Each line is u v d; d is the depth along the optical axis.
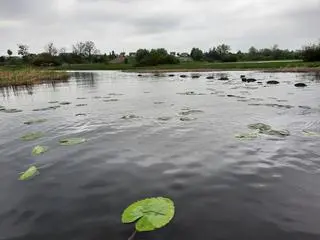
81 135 6.46
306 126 6.68
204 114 8.47
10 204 3.43
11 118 9.10
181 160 4.64
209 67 50.34
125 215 3.04
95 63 98.75
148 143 5.62
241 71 38.00
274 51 85.38
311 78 22.12
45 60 81.94
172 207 3.12
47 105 12.06
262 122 7.20
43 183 3.97
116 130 6.81
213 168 4.28
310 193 3.45
